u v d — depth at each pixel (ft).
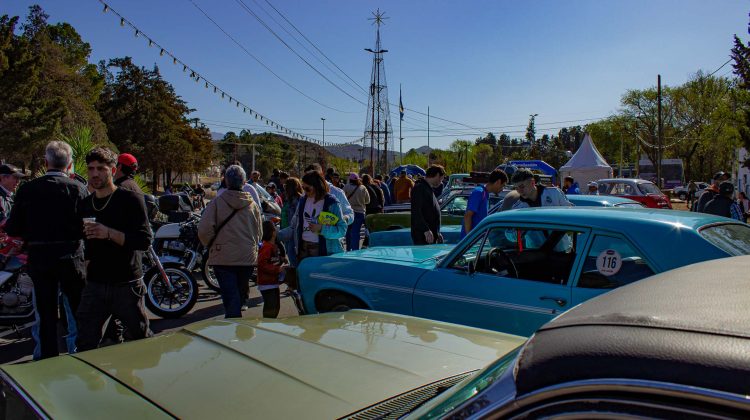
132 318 13.30
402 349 7.73
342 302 15.70
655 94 177.37
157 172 196.44
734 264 5.23
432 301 13.58
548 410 3.44
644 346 3.35
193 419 5.52
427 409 4.68
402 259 15.34
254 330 8.38
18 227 14.24
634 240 11.03
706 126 158.61
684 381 3.07
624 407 3.19
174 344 7.73
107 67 201.57
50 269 14.19
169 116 207.82
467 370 7.13
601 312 4.02
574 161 109.09
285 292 27.43
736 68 66.69
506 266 13.16
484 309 12.72
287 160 358.02
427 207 22.77
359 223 33.24
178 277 22.18
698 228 10.91
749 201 39.68
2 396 6.61
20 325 18.97
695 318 3.59
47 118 102.17
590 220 11.85
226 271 16.96
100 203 12.94
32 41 134.51
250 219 17.13
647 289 4.54
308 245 21.12
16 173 20.49
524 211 13.12
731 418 2.91
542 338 3.87
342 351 7.49
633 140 194.49
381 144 159.53
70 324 15.71
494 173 21.17
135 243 12.82
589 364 3.37
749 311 3.65
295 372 6.66
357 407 5.86
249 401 5.90
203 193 70.18
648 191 64.44
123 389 6.21
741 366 3.00
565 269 12.59
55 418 5.55
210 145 245.24
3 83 98.99
